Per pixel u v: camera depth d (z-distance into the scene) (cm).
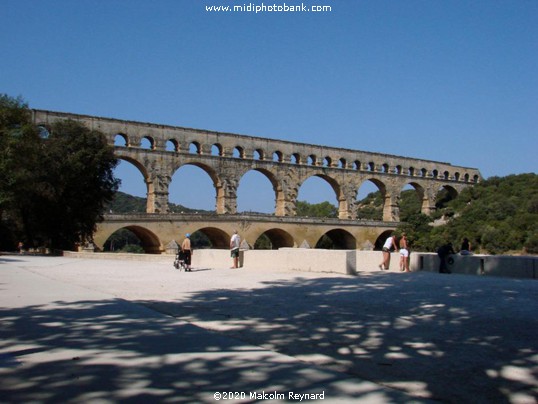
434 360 1135
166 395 873
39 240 8256
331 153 12719
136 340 1253
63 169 7319
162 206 10188
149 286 2555
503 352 1208
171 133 10406
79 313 1622
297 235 11225
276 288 2516
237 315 1656
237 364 1054
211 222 9938
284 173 11906
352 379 974
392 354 1180
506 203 13550
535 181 15138
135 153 9912
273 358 1104
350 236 12394
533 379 1010
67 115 9156
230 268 4050
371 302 2020
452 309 1844
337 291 2403
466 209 14350
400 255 4072
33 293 2145
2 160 6372
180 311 1711
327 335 1368
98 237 8631
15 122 6856
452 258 3825
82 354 1122
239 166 11250
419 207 16912
